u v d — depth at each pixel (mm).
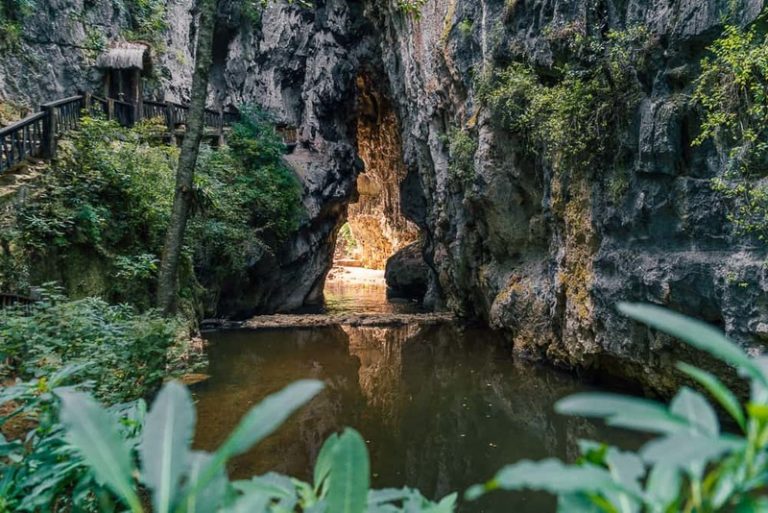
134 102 10719
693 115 4555
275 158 13844
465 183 9695
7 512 1424
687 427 583
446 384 7094
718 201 4367
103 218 6922
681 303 4828
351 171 16938
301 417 5730
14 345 3758
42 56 10086
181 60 13656
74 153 7246
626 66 5227
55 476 1362
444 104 10922
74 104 8133
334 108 16953
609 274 5781
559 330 7371
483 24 8336
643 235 5262
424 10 11641
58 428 1648
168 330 5023
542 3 6770
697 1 4391
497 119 8008
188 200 6559
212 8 6527
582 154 6016
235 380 7070
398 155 21000
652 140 4832
